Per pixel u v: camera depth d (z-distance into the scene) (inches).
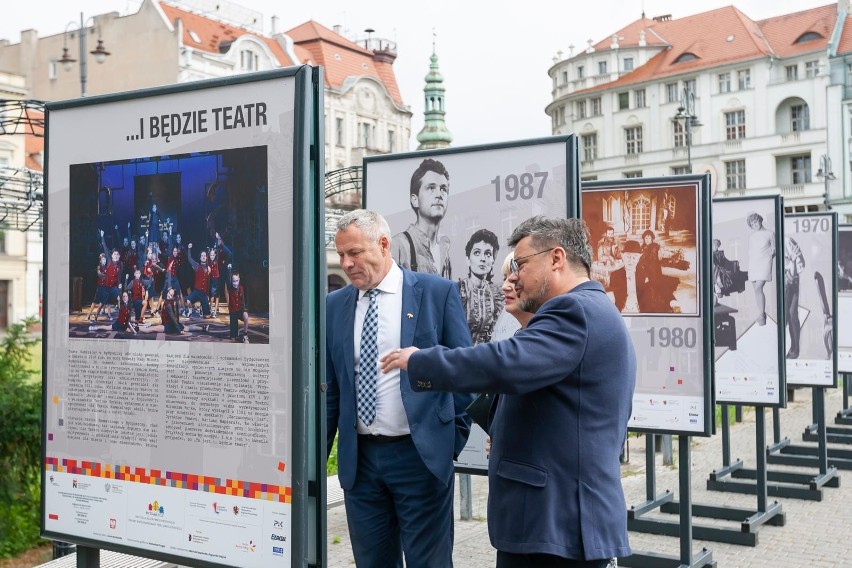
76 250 145.9
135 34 1972.2
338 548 263.4
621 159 2603.3
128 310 140.8
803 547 273.9
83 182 145.0
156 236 138.2
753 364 292.0
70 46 2059.5
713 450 449.4
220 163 132.1
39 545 282.4
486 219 213.2
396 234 224.2
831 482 365.4
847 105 2250.2
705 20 2559.1
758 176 2374.5
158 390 137.9
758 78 2377.0
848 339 438.9
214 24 2085.4
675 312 237.1
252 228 129.3
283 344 126.8
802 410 604.7
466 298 215.9
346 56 2324.1
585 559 115.7
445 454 158.2
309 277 125.6
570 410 119.0
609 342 119.6
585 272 127.2
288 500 126.2
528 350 114.9
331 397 167.3
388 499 162.7
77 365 145.8
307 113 124.6
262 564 128.3
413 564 159.2
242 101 130.0
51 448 148.4
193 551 135.0
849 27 2311.8
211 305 132.9
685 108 983.0
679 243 238.4
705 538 283.1
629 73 2610.7
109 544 142.6
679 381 236.2
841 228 440.1
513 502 120.6
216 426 132.7
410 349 120.5
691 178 237.3
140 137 139.6
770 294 288.7
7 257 1788.9
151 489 138.7
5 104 375.6
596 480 118.0
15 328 282.8
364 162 228.5
